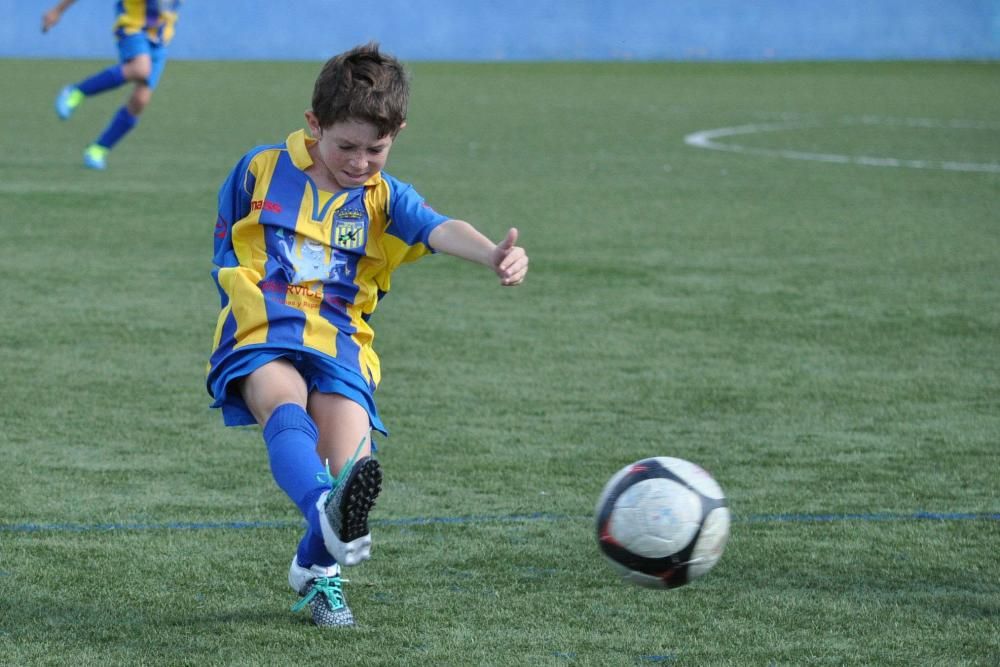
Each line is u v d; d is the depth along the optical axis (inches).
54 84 3636.8
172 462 652.1
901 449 698.8
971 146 2453.2
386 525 567.5
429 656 433.1
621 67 4987.7
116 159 2057.1
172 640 442.9
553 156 2236.7
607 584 502.6
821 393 813.2
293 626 457.1
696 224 1513.3
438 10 5324.8
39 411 738.8
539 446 693.3
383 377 832.3
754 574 514.6
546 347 923.4
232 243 484.1
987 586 505.0
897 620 470.6
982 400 802.2
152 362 855.7
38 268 1172.5
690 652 440.1
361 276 482.9
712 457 681.0
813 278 1195.9
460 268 1226.0
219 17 5255.9
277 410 442.3
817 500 611.8
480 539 551.8
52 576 499.8
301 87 3754.9
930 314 1051.3
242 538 546.6
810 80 4340.6
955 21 5265.8
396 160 2122.3
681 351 919.0
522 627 459.5
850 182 1925.4
